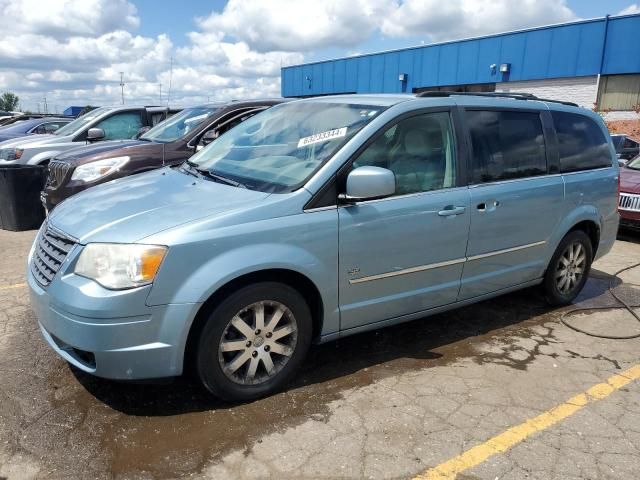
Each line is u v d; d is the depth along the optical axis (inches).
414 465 105.8
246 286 119.4
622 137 703.1
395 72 1163.3
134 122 392.2
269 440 112.1
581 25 880.9
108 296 107.0
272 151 148.5
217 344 118.2
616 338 171.0
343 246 129.7
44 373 135.9
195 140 272.1
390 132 140.0
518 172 167.6
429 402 128.9
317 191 126.7
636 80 845.8
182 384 132.7
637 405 130.8
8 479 98.3
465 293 160.4
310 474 102.2
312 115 156.0
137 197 132.7
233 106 286.4
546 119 179.8
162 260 109.0
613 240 211.0
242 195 127.0
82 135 373.1
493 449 111.5
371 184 123.3
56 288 112.8
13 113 1240.8
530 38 943.7
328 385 135.6
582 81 896.9
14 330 161.0
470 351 158.6
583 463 108.0
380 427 117.8
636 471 106.2
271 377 128.0
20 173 305.3
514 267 172.2
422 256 145.2
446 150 151.2
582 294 215.8
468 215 152.0
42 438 110.3
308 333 132.0
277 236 120.5
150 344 110.8
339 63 1277.1
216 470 102.6
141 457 105.6
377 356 153.0
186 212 119.0
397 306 145.0
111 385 131.0
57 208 142.4
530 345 164.1
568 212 183.8
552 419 123.2
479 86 1052.5
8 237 295.4
